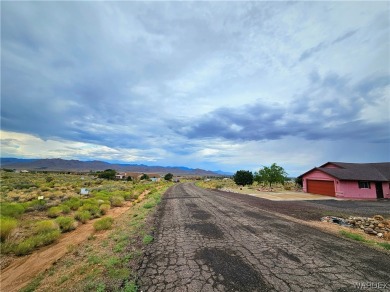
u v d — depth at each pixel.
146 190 37.59
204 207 15.77
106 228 10.06
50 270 5.72
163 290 4.15
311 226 9.45
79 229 10.73
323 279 4.48
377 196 23.42
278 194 27.33
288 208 15.09
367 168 27.05
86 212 13.45
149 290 4.16
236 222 10.35
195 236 7.96
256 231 8.59
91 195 25.12
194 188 44.00
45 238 8.44
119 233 8.83
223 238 7.64
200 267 5.18
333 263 5.31
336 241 7.18
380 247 6.54
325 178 25.84
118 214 14.79
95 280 4.68
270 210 14.16
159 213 13.27
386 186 23.78
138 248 6.72
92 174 106.31
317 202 19.12
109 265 5.42
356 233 8.40
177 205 16.97
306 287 4.16
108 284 4.45
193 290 4.13
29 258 6.98
